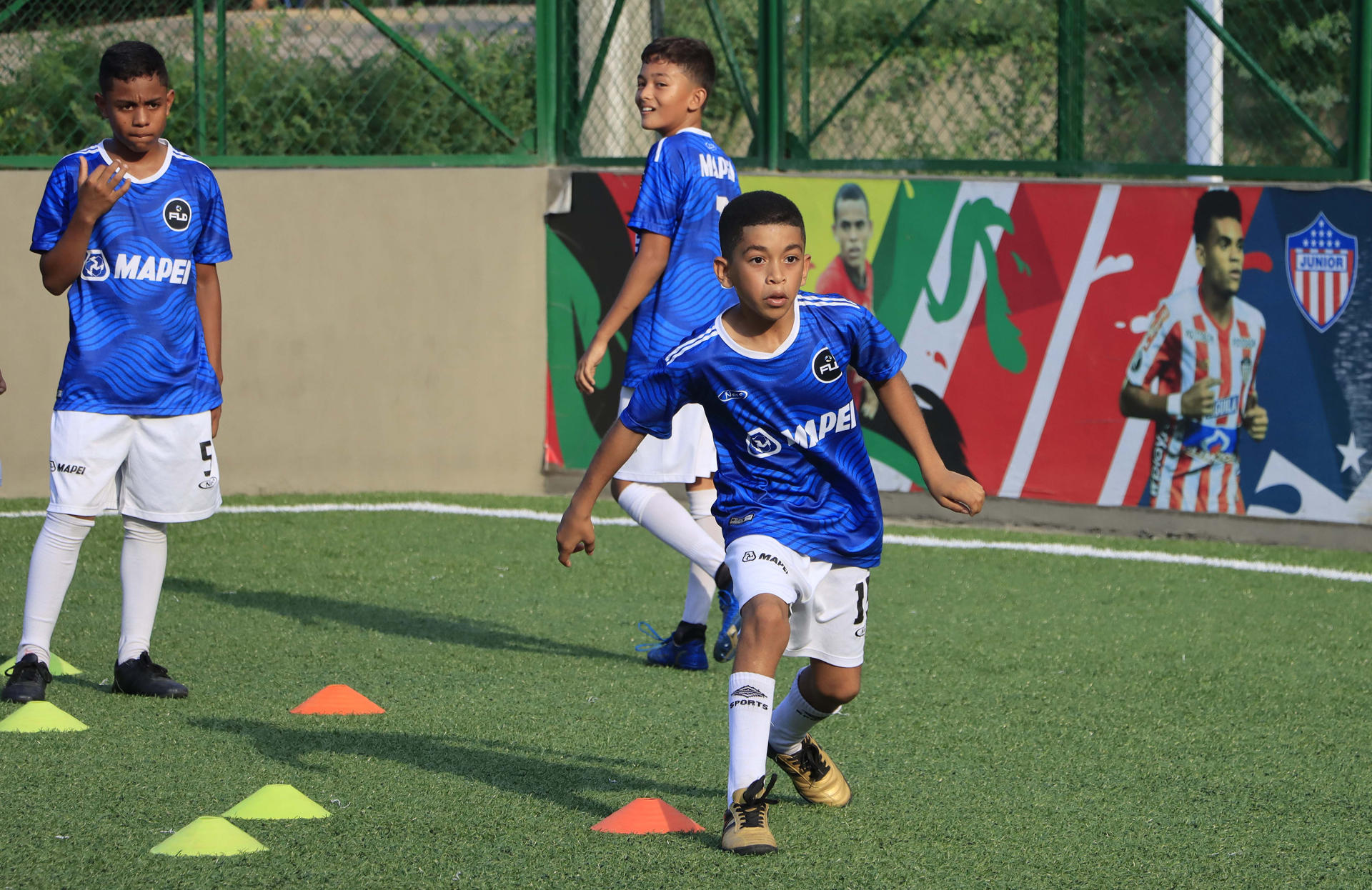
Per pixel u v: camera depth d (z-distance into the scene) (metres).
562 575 25.03
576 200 31.55
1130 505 29.03
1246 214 27.80
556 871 11.54
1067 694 18.05
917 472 30.25
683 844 12.23
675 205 19.34
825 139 31.55
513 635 20.89
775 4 31.03
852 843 12.41
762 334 12.15
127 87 16.27
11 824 12.41
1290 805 13.77
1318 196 27.31
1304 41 28.27
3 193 30.19
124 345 16.66
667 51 19.67
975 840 12.58
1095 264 28.83
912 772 14.68
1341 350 27.38
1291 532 28.02
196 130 31.30
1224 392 28.22
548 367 32.09
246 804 12.81
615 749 15.31
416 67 32.06
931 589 24.41
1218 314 28.12
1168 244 28.33
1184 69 29.38
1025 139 30.45
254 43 31.45
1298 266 27.55
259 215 30.89
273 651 19.52
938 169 30.58
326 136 31.84
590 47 32.31
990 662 19.64
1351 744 15.98
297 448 31.55
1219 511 28.47
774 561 12.05
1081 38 29.84
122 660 17.16
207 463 17.27
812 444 12.32
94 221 16.11
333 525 28.45
